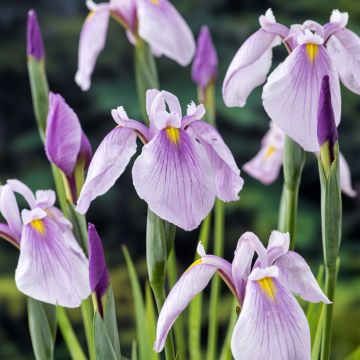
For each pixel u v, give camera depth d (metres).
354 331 2.37
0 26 3.47
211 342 1.32
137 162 0.99
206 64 1.42
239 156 3.26
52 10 3.65
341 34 1.12
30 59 1.30
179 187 0.98
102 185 1.01
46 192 1.10
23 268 1.05
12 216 1.11
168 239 1.04
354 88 1.12
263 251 0.98
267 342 0.94
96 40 1.43
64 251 1.07
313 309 1.18
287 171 1.15
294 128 1.04
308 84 1.05
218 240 1.37
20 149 3.34
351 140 3.24
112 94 3.26
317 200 3.19
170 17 1.36
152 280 1.04
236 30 3.43
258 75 1.14
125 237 3.24
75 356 1.24
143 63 1.38
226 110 3.12
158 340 0.97
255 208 3.08
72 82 3.43
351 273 2.87
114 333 1.03
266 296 0.95
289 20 3.52
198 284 0.98
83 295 1.07
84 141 1.13
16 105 3.54
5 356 2.81
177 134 1.00
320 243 2.99
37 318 1.10
